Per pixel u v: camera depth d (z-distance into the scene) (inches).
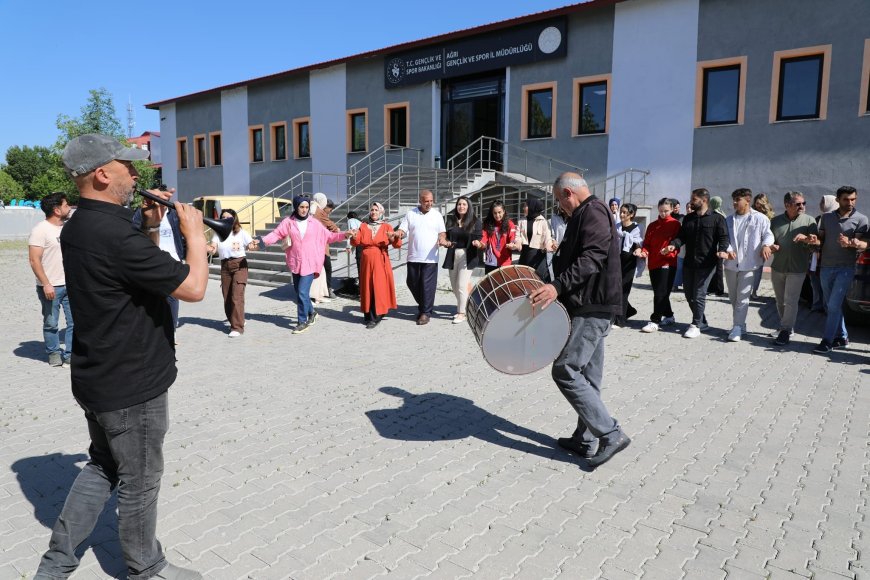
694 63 560.4
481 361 264.7
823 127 502.9
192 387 225.6
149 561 103.3
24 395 216.8
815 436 176.2
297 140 916.6
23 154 2480.3
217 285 523.2
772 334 316.2
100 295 91.1
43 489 143.6
